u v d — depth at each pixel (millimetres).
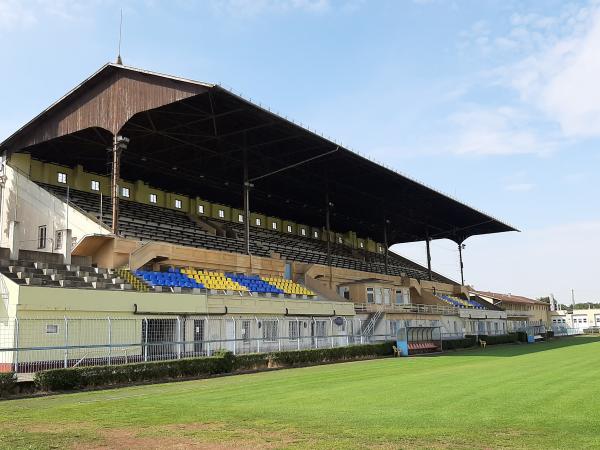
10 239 29547
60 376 16672
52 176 39875
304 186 50594
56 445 8703
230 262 37906
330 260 51031
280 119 33625
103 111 32375
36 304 21500
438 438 8859
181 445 8664
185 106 31594
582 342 52250
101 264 30203
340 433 9344
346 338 34469
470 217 64812
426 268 80500
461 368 23516
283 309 34188
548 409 11703
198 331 27875
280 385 17438
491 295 83750
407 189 51812
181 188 49750
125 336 23766
